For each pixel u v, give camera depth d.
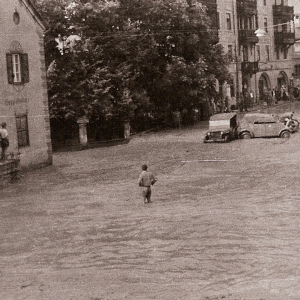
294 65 124.81
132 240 22.28
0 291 16.70
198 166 44.59
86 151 60.44
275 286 15.62
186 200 31.20
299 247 19.94
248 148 53.34
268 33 117.00
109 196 34.00
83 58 66.50
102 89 63.94
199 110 85.88
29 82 49.41
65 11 66.50
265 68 115.25
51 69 65.06
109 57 68.94
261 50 115.25
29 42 49.41
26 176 45.50
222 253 19.66
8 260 20.41
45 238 23.55
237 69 103.25
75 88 64.25
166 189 35.38
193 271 17.80
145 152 55.19
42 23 50.97
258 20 113.50
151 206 29.92
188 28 74.56
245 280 16.58
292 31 127.12
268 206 27.80
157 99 75.88
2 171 40.47
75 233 24.12
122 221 26.06
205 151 53.16
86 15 66.50
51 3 66.56
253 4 109.25
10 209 31.19
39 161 50.34
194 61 77.19
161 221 25.48
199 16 76.56
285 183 34.88
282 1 122.19
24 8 48.50
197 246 20.77
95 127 66.31
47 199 33.97
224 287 15.98
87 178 42.25
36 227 25.88
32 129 49.72
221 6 100.56
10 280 17.81
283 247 20.03
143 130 73.75
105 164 49.22
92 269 18.67
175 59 73.50
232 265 18.22
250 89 110.06
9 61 46.38
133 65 70.69
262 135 60.44
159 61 74.62
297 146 52.59
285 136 59.75
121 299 15.30
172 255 19.80
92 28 67.38
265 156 47.56
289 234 21.81
